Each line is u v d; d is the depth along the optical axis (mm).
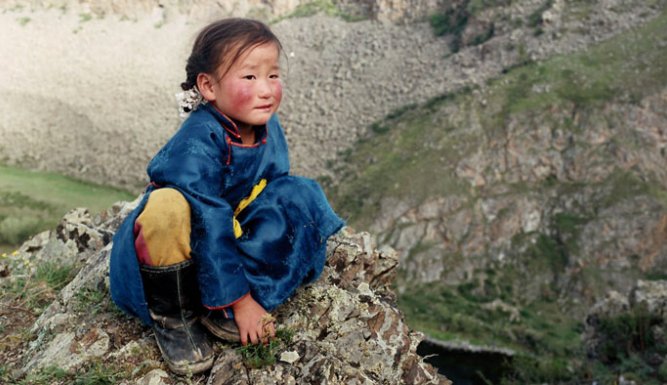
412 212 81500
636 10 100438
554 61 95500
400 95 106062
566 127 85312
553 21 102625
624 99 85688
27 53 139750
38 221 75438
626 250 75500
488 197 82375
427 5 127438
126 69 133625
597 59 93000
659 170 81000
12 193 91500
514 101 90625
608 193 79625
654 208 76875
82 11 149750
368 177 88188
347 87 115312
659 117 83438
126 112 121250
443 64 109750
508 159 85125
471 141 87562
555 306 70750
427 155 88250
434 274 75688
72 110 122500
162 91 126438
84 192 96562
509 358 57375
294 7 140875
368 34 127750
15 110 123875
